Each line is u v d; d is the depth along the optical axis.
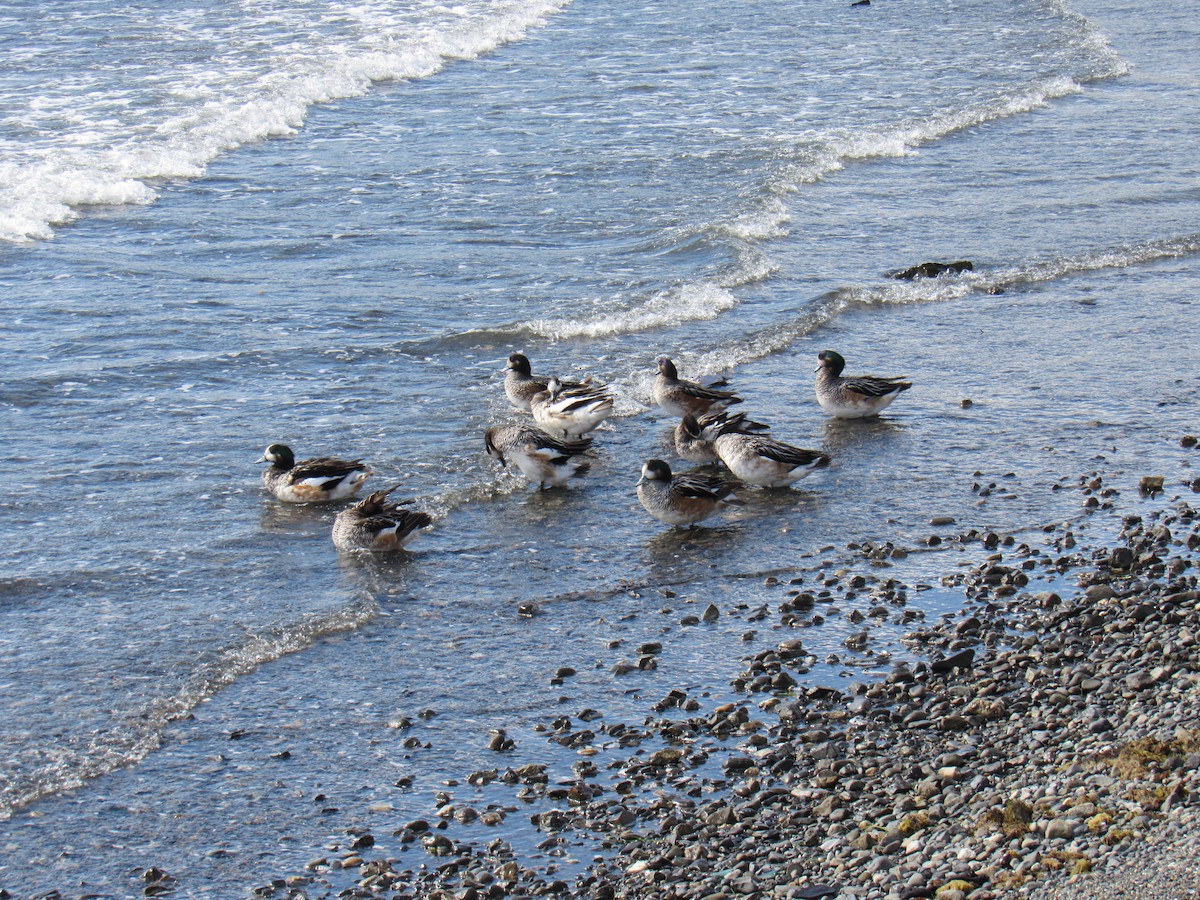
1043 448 16.27
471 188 27.70
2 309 20.53
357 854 9.18
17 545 13.68
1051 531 14.12
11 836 9.40
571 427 16.34
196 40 40.50
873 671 11.44
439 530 14.39
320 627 12.23
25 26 41.19
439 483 15.37
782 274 22.97
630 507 15.02
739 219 25.23
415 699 11.12
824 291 22.05
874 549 13.79
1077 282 22.81
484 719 10.82
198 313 20.64
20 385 17.72
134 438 16.41
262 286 22.00
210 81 35.59
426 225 25.33
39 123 30.97
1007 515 14.52
